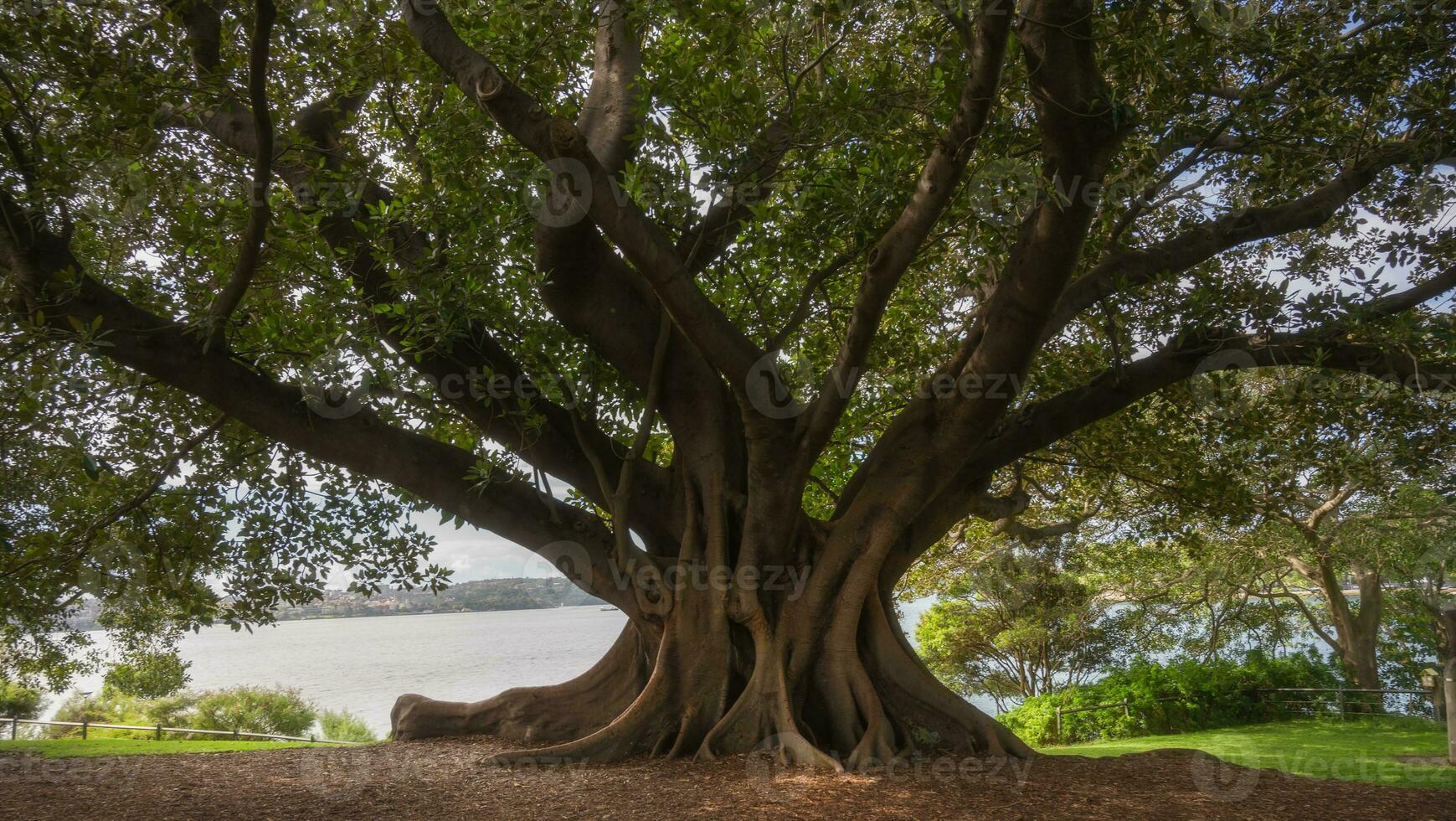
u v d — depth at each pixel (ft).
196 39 30.60
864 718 29.12
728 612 30.04
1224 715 58.03
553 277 28.35
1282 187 33.04
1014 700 92.89
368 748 34.06
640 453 30.78
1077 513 55.42
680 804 22.00
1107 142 22.47
